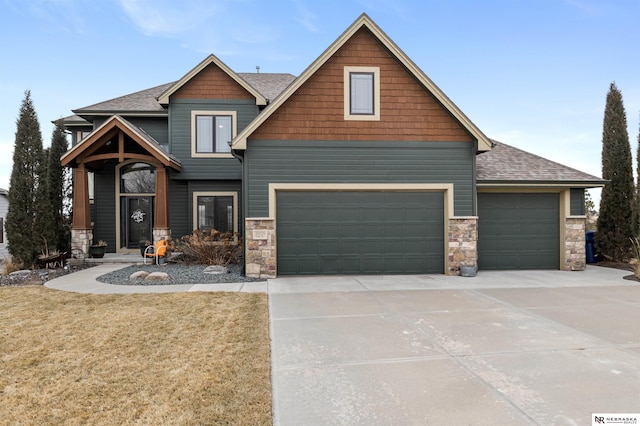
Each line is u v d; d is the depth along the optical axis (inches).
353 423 115.0
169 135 527.8
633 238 455.8
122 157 462.0
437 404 126.3
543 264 432.8
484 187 414.0
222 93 535.8
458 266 393.4
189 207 535.2
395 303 269.3
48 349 176.1
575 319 227.8
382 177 389.1
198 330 203.5
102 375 148.2
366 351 175.0
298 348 179.0
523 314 239.1
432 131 393.4
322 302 272.2
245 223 375.9
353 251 391.2
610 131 480.4
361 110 388.5
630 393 133.6
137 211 560.4
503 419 116.9
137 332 200.1
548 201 433.1
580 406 124.7
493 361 162.9
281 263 384.8
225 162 532.4
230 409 122.9
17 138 428.5
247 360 162.2
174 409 122.6
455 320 225.9
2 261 573.3
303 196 387.2
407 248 396.8
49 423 115.4
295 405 126.0
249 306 255.3
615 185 474.0
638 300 277.9
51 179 486.0
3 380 144.5
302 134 382.6
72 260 457.7
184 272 389.4
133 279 350.3
